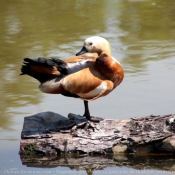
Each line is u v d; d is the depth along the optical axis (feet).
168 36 63.82
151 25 68.95
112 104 43.29
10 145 36.70
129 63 53.98
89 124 35.53
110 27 67.82
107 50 36.58
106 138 34.88
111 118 40.45
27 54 56.95
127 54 57.00
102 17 72.79
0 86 48.14
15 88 47.75
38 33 65.26
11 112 42.29
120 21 70.85
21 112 42.29
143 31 66.08
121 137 34.91
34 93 46.50
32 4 80.59
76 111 42.06
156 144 34.96
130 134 35.09
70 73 34.30
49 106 43.39
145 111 41.70
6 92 46.73
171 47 59.52
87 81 34.09
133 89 46.52
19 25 68.80
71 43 60.90
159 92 45.70
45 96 45.78
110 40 62.18
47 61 33.47
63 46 59.72
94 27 67.87
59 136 35.01
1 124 40.11
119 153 34.63
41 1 82.43
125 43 61.00
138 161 34.55
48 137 35.04
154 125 35.68
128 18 72.38
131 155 34.71
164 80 48.67
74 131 35.24
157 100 43.91
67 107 43.01
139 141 34.63
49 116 36.68
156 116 36.81
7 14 74.33
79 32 65.57
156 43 61.11
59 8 78.07
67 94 34.71
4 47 59.77
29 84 48.85
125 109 42.22
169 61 54.54
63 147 34.53
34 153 34.68
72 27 67.92
